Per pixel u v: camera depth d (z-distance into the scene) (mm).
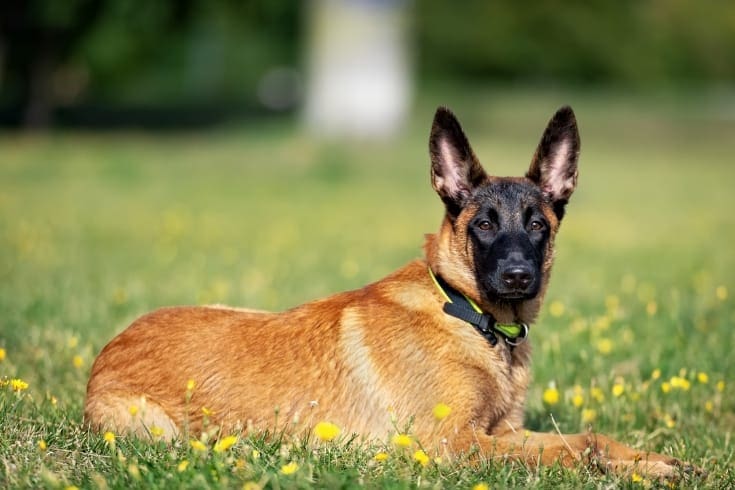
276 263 13148
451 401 5879
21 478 4957
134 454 5457
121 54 40875
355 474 5074
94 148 29672
